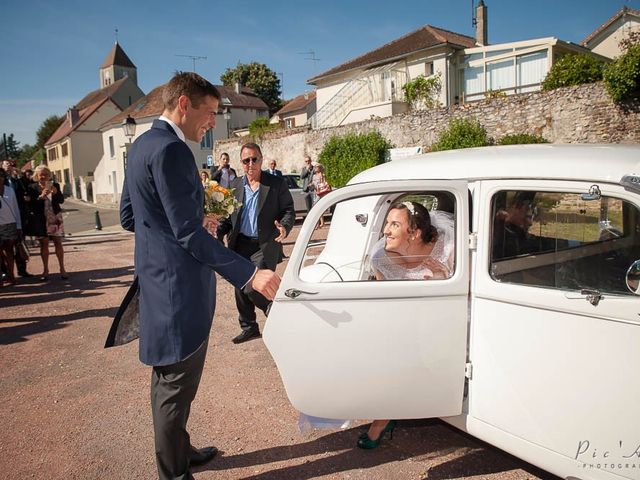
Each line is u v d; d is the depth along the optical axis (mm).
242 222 4691
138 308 2453
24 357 4773
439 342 2371
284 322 2410
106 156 43594
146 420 3471
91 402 3770
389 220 2738
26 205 8047
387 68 24531
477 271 2338
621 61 13555
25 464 2969
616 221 2104
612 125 14109
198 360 2373
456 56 22953
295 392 2490
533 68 20984
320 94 29266
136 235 2326
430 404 2451
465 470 2740
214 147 30047
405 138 18859
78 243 14031
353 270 2875
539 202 2289
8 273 7910
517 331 2209
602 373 1988
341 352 2387
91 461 2979
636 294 1926
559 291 2092
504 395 2277
